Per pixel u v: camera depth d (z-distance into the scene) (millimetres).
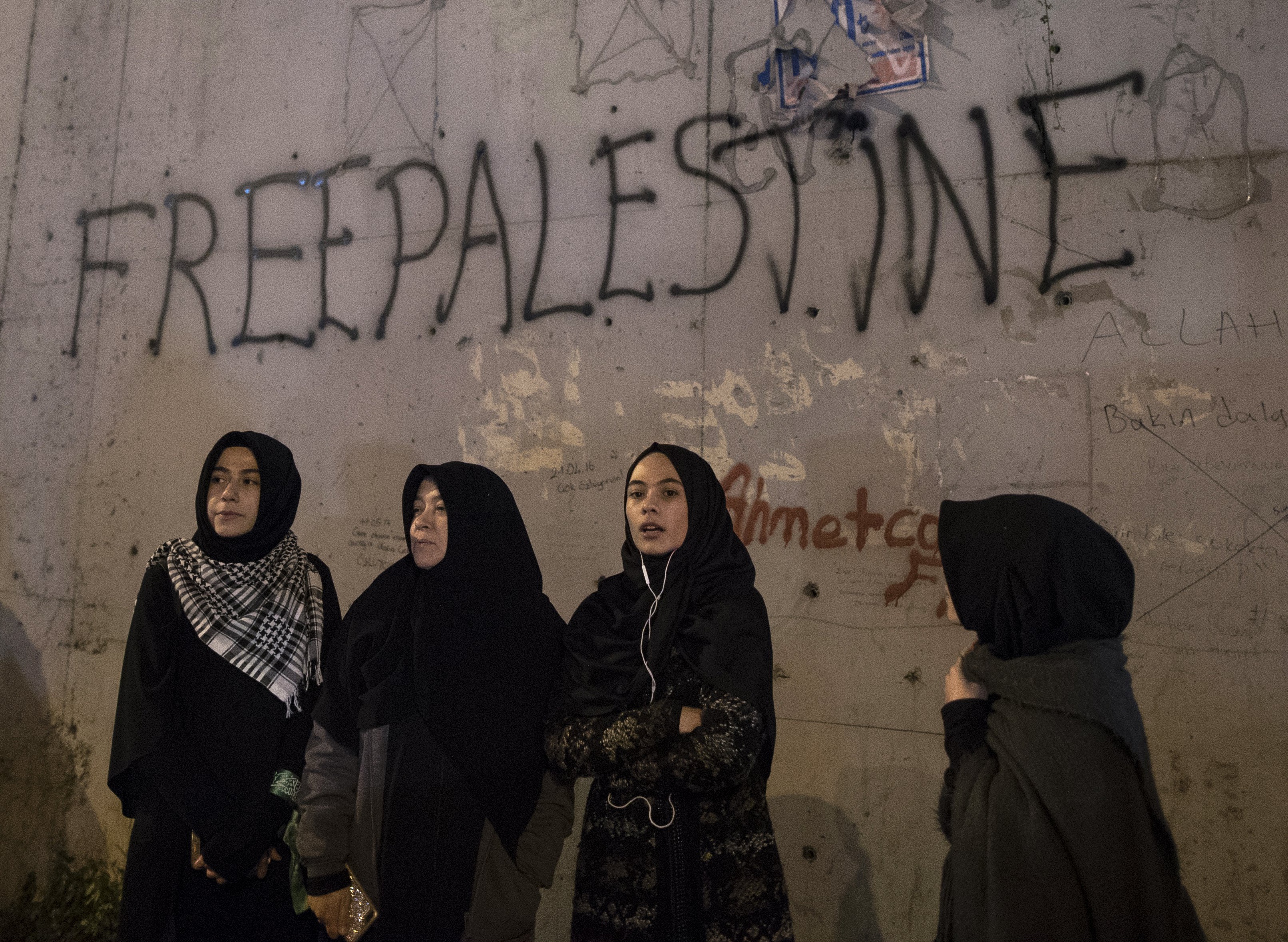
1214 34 2400
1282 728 2213
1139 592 2344
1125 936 1311
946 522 1641
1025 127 2529
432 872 1811
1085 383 2426
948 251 2568
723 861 1747
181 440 3439
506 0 3119
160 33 3650
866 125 2666
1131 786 1363
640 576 1973
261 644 2166
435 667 1881
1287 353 2277
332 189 3303
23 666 3590
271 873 2111
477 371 3047
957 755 1576
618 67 2955
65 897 3357
